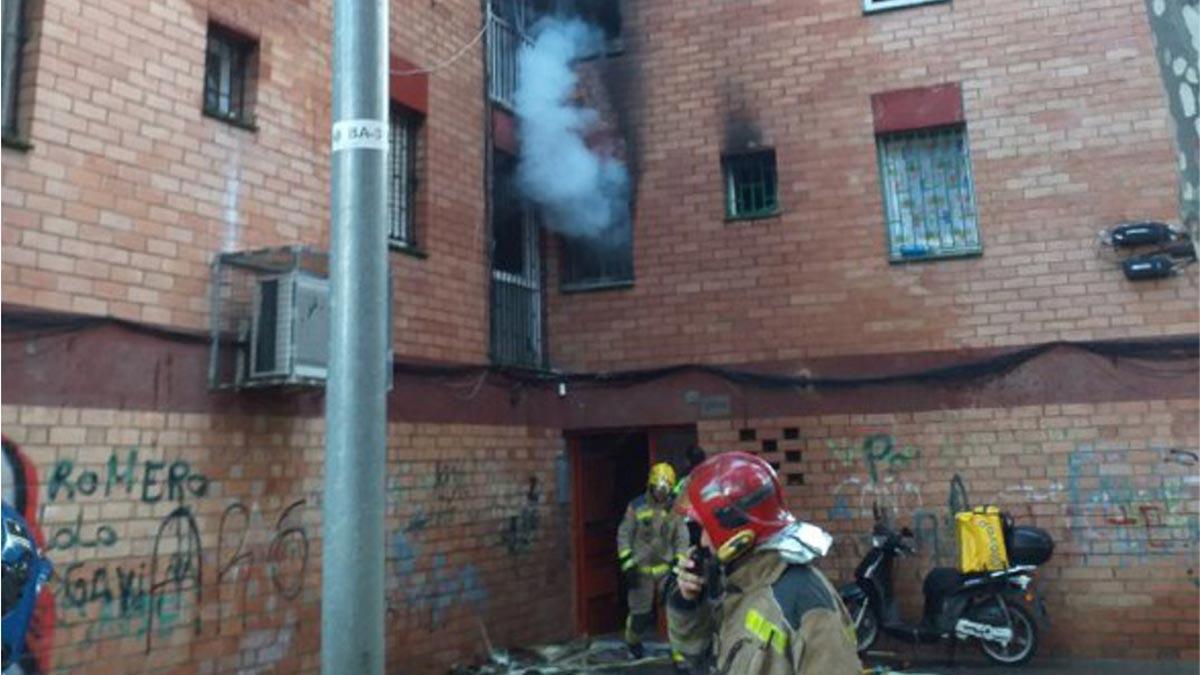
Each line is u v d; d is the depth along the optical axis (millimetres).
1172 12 1854
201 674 6449
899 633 8758
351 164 3701
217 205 6984
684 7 11016
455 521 8984
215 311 6812
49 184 5848
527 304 10820
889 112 10047
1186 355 8789
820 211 10164
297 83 7855
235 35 7391
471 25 10141
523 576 9812
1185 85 1811
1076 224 9289
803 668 2680
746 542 2885
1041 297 9305
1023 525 9039
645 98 11008
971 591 8570
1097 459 8938
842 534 9578
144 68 6543
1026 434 9172
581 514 10828
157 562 6242
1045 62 9609
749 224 10414
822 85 10352
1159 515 8695
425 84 9320
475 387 9516
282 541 7195
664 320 10602
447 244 9383
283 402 7336
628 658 9305
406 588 8289
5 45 5820
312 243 7793
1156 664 8477
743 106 10625
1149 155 9148
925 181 10000
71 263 5922
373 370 3576
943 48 9969
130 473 6129
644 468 11594
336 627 3383
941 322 9594
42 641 5508
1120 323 9031
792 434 9914
